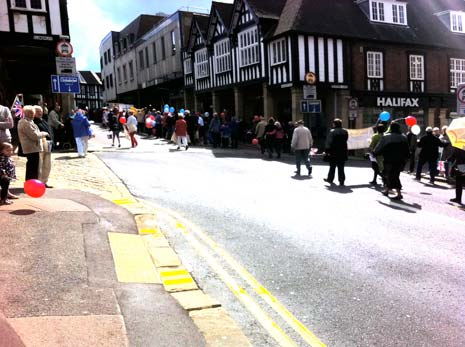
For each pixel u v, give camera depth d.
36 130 7.82
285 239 6.25
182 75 31.14
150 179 10.57
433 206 8.98
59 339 3.17
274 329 3.74
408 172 15.26
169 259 5.20
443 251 5.89
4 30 15.82
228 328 3.61
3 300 3.73
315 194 9.73
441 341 3.60
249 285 4.64
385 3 23.92
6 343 2.98
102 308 3.72
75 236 5.42
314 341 3.56
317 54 21.00
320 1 22.44
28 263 4.52
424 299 4.38
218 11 25.86
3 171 6.47
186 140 18.27
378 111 23.42
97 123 40.75
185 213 7.52
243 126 24.48
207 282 4.68
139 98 39.91
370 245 6.07
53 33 16.52
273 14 22.59
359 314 4.04
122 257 5.03
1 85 19.11
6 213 6.04
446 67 25.91
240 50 24.08
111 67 47.34
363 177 12.68
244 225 6.90
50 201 6.92
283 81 21.00
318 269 5.14
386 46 23.30
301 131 12.45
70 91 11.82
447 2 28.30
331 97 22.14
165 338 3.35
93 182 9.48
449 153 13.26
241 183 10.73
